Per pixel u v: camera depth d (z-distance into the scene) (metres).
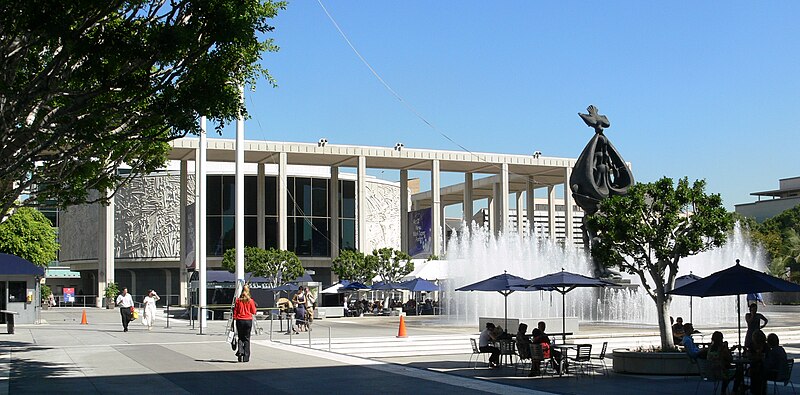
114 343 29.97
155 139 16.72
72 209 98.00
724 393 15.74
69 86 17.45
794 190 124.06
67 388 17.03
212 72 15.52
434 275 58.19
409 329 37.84
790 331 34.28
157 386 17.36
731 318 41.47
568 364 20.02
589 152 41.84
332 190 87.06
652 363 19.55
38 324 45.12
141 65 15.15
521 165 87.88
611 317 40.03
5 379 18.67
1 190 18.73
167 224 89.38
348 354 25.58
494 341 21.69
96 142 16.56
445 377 19.28
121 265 90.81
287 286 54.00
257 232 85.25
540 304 42.72
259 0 17.95
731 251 54.12
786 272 74.25
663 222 19.80
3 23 14.03
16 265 45.16
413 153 82.88
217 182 86.38
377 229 95.38
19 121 16.41
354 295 75.06
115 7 14.63
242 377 19.12
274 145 79.12
